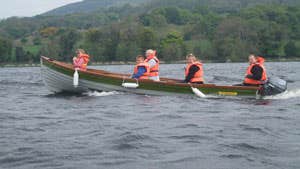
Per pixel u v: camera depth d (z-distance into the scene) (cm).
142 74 1562
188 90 1516
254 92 1499
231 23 10831
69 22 17450
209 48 9631
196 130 902
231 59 9288
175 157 701
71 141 802
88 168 645
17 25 15050
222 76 3256
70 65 1652
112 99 1441
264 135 852
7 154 714
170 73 4069
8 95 1727
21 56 9288
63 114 1131
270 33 9700
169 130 902
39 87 2197
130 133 863
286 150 738
